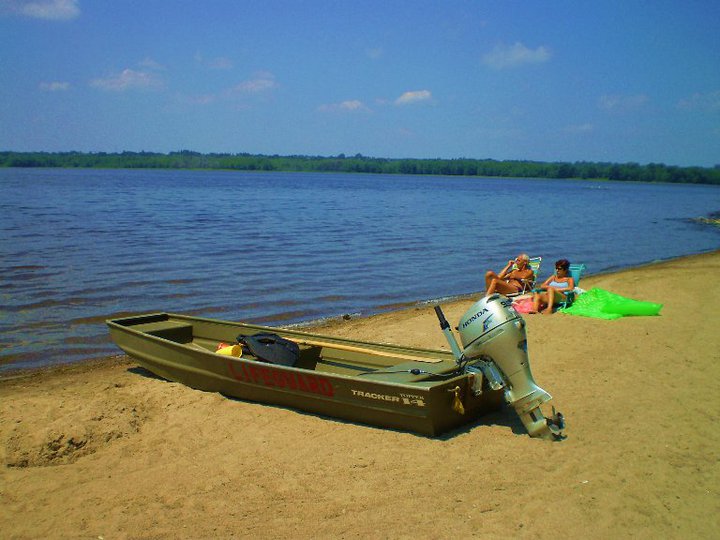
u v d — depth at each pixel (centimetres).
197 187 7919
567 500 547
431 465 618
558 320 1184
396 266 2105
